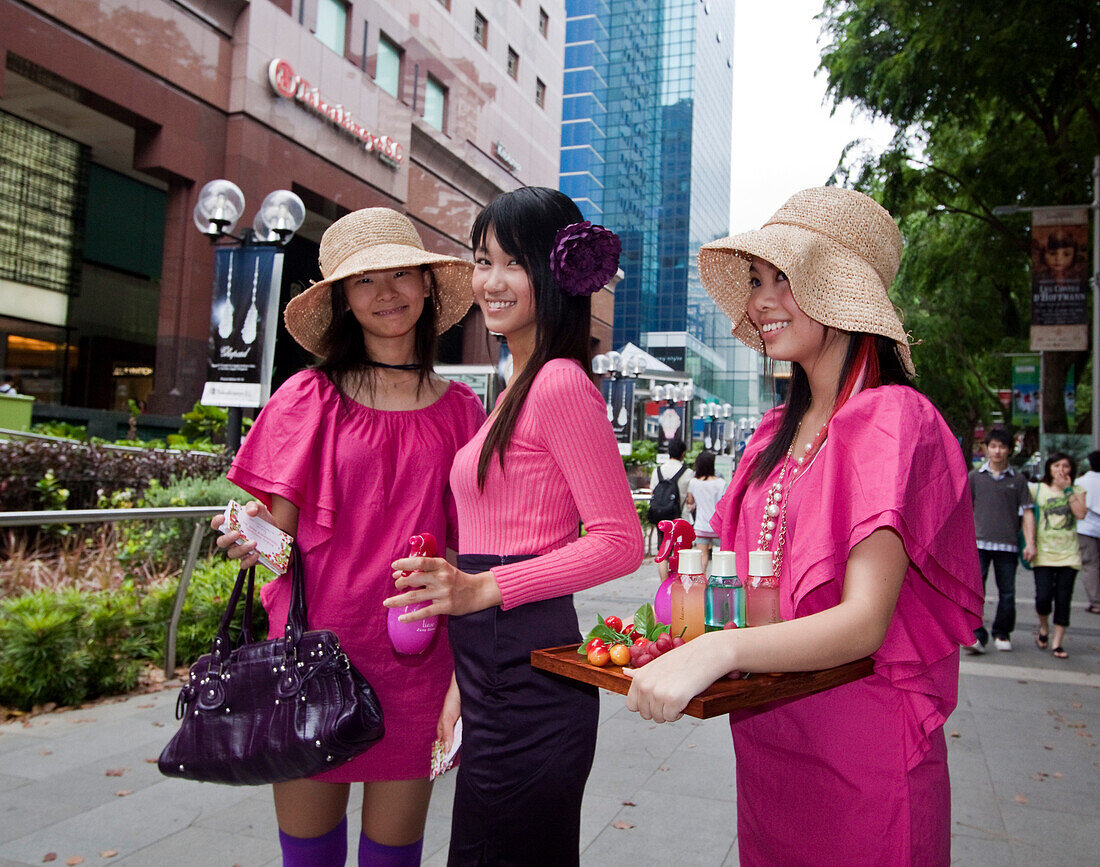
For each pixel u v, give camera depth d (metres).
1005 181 16.50
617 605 8.07
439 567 1.40
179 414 16.17
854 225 1.37
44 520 3.75
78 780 3.31
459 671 1.55
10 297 16.17
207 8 16.50
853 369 1.35
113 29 14.67
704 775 3.58
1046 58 13.20
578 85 75.25
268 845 2.77
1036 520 6.68
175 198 16.53
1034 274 14.23
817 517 1.22
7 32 13.03
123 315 20.78
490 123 28.94
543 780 1.44
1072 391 23.25
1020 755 3.99
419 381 2.08
